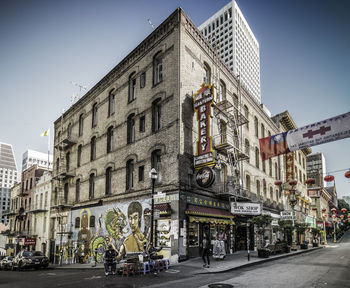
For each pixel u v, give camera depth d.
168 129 18.52
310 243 45.62
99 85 27.52
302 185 45.28
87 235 25.05
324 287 9.45
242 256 19.11
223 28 108.94
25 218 39.88
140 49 22.67
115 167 23.20
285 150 15.35
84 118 29.48
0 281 13.05
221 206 20.66
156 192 18.41
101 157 25.31
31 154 105.19
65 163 31.73
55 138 35.84
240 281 10.67
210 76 22.17
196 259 16.97
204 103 18.55
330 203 75.00
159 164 19.30
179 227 16.36
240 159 22.27
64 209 29.73
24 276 15.73
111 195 22.86
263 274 12.33
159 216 16.20
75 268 20.61
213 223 19.67
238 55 104.44
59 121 35.38
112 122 24.69
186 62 19.39
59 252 28.56
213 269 13.55
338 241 62.06
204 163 17.77
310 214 49.94
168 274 12.66
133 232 19.86
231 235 21.78
